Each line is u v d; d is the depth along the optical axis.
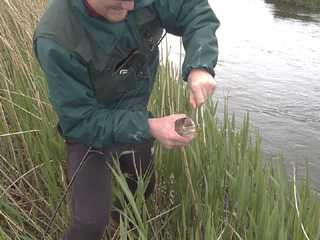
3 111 1.48
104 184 1.00
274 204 1.04
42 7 1.95
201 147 1.27
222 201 1.18
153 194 1.24
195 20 0.97
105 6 0.82
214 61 0.93
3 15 1.71
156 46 0.98
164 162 1.28
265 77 3.88
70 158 1.02
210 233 0.91
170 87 1.50
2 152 1.41
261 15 6.98
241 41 5.24
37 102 1.42
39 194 1.26
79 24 0.85
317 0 7.55
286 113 3.07
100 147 0.92
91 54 0.86
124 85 0.92
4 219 1.21
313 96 3.44
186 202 1.14
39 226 1.19
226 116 1.50
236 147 1.35
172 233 1.17
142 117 0.86
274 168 1.37
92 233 0.97
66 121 0.89
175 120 0.84
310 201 1.11
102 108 0.91
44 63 0.85
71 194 1.04
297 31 5.78
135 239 1.10
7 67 1.56
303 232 0.96
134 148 1.11
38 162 1.32
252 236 1.00
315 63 4.38
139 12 0.91
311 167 2.29
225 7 7.85
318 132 2.77
